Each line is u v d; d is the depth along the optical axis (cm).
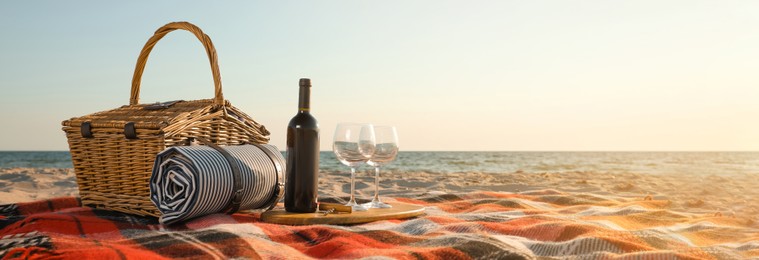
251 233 203
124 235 206
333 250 175
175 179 222
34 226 211
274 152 270
